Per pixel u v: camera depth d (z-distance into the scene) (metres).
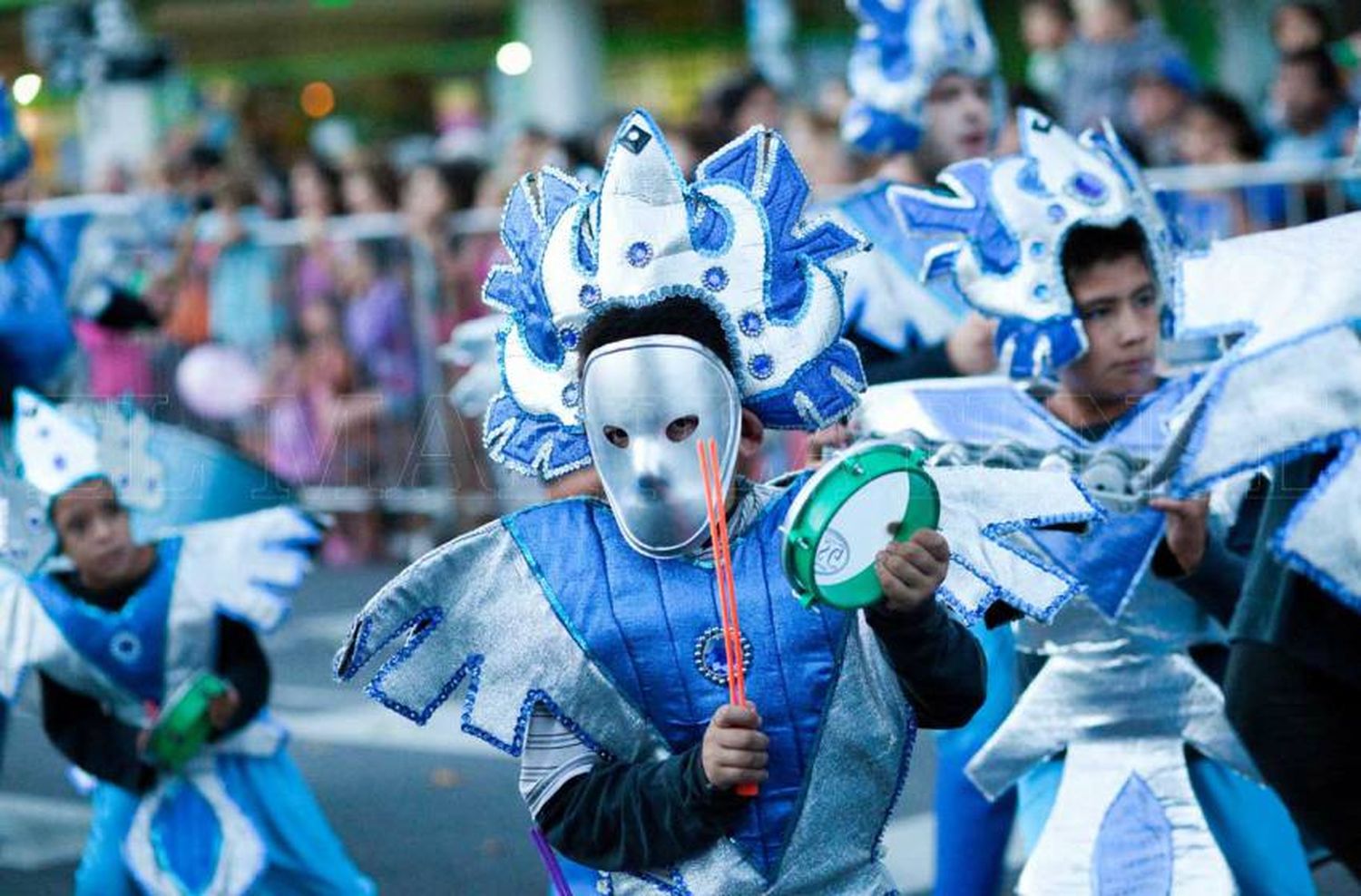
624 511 4.84
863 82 9.61
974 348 7.70
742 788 4.69
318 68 29.20
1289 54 14.38
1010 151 9.98
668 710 4.88
